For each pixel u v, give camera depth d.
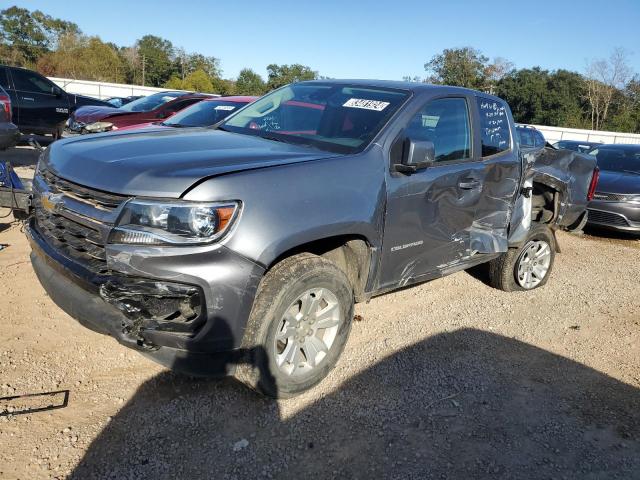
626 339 4.74
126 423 2.93
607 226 8.92
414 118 3.84
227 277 2.69
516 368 4.00
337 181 3.20
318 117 4.01
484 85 58.09
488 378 3.80
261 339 2.93
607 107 55.91
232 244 2.70
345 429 3.07
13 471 2.51
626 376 4.05
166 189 2.67
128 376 3.34
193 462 2.70
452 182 4.02
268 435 2.96
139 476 2.57
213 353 2.84
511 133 4.87
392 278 3.77
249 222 2.75
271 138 3.85
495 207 4.59
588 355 4.35
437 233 4.01
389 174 3.54
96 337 3.73
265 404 3.21
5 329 3.71
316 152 3.46
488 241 4.55
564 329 4.82
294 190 2.97
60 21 66.50
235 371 2.99
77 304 2.90
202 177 2.72
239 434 2.94
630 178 9.27
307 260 3.11
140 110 11.19
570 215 5.96
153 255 2.62
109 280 2.72
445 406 3.40
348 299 3.39
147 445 2.78
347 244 3.51
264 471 2.70
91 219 2.81
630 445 3.20
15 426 2.79
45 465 2.57
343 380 3.56
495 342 4.38
